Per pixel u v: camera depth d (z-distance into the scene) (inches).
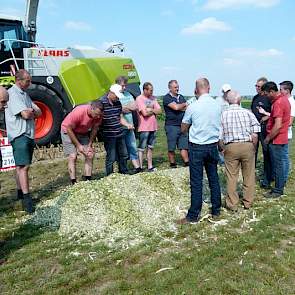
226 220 231.5
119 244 199.3
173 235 209.6
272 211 244.1
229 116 241.1
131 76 481.1
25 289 159.9
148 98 343.9
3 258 185.5
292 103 299.3
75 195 238.7
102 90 448.5
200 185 225.3
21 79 235.1
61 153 411.5
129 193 242.1
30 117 236.8
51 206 239.1
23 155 238.7
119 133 293.6
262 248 192.4
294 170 354.0
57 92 437.1
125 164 308.8
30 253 190.5
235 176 244.7
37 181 325.1
